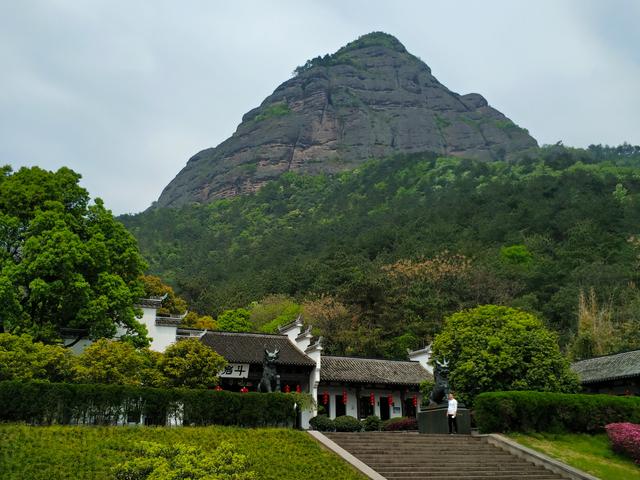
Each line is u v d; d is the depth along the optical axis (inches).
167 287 2404.0
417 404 1742.1
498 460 949.2
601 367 1550.2
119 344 1109.1
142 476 658.8
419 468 862.5
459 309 2674.7
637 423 1152.2
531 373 1259.8
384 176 6604.3
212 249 5684.1
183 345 1235.9
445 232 3973.9
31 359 981.2
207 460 676.7
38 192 1288.1
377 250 3902.6
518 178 5388.8
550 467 922.7
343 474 788.6
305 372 1616.6
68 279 1188.5
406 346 2285.9
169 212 6998.0
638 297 2463.1
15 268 1170.0
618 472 928.9
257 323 2615.7
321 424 1481.3
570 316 2723.9
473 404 1280.8
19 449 749.3
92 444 789.9
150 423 939.3
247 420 992.9
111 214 1384.1
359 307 2497.5
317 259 3705.7
